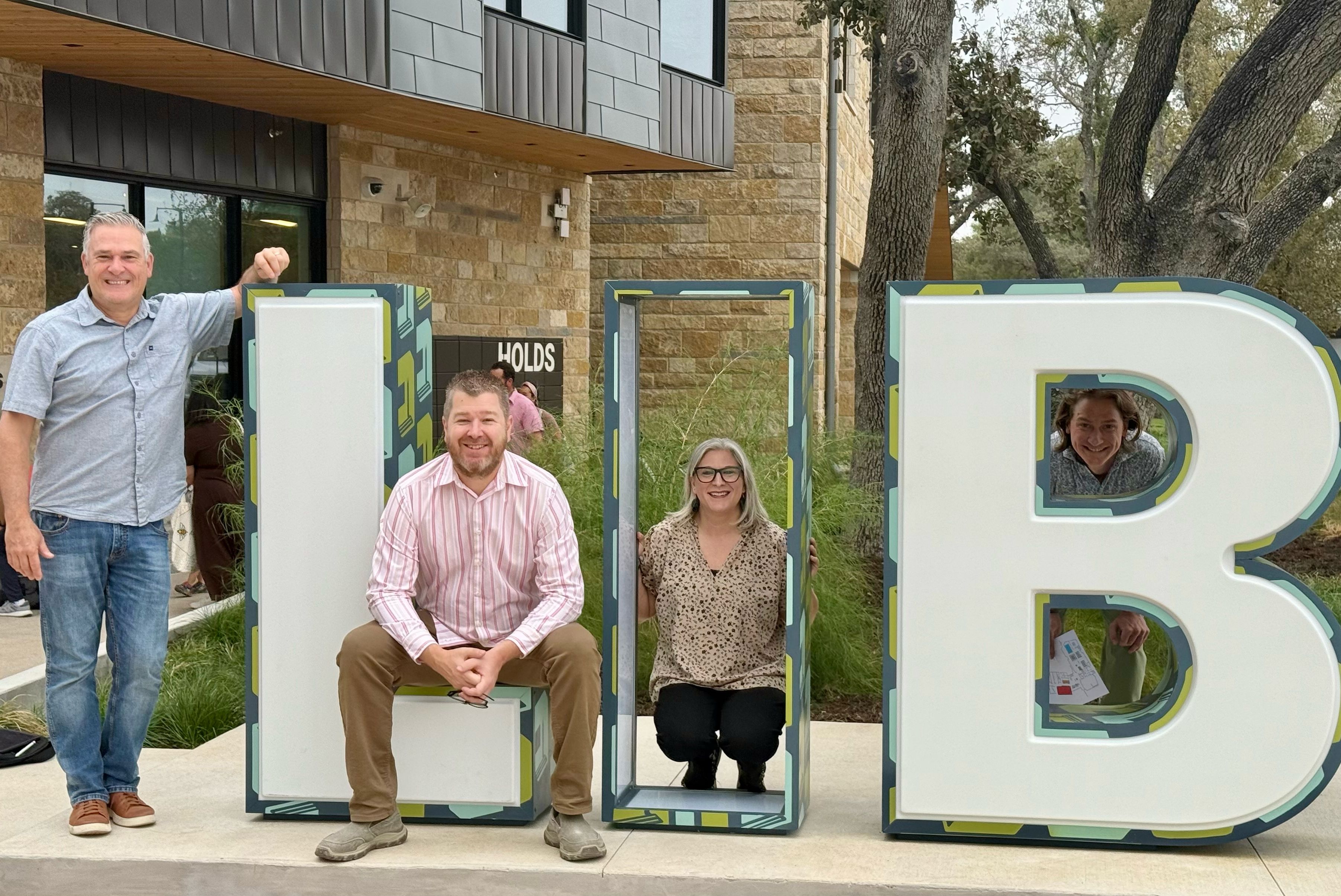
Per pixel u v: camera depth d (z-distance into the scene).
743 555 4.58
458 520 4.32
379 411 4.52
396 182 12.48
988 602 4.24
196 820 4.59
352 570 4.54
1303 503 4.09
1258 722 4.14
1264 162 9.18
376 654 4.21
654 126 13.28
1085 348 4.17
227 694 6.52
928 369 4.25
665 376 16.05
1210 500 4.13
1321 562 10.84
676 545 4.65
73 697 4.38
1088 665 4.72
